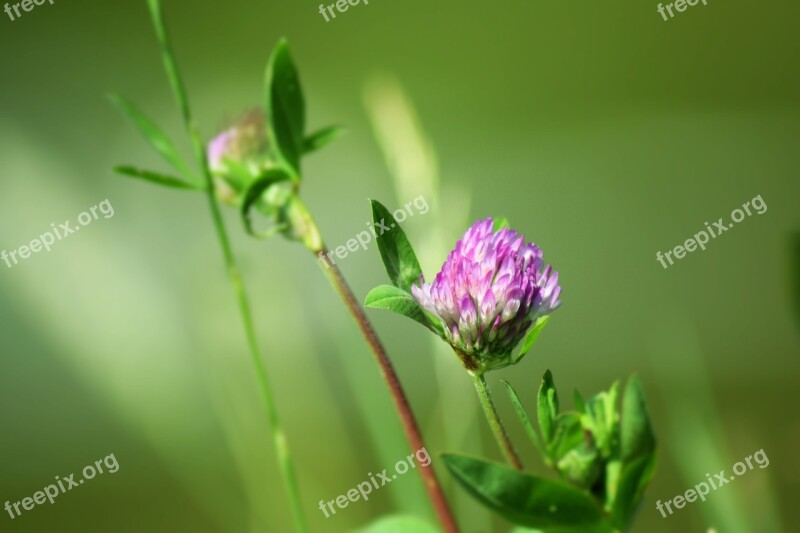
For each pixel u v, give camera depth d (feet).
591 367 2.69
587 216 2.89
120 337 2.56
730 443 2.26
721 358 2.69
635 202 2.90
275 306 2.02
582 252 2.86
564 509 1.28
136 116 1.55
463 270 1.31
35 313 2.64
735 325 2.74
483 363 1.32
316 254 1.45
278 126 1.46
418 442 1.36
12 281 2.66
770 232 2.88
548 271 1.32
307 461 2.03
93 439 2.50
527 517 1.28
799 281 1.57
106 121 2.90
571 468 1.29
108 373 2.51
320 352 2.41
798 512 2.03
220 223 1.52
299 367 2.06
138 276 2.66
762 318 2.73
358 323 1.38
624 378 2.65
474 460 1.27
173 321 2.56
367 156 2.89
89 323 2.59
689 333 2.44
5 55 2.92
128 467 2.45
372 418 1.76
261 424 1.97
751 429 2.29
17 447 2.52
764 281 2.78
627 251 2.86
